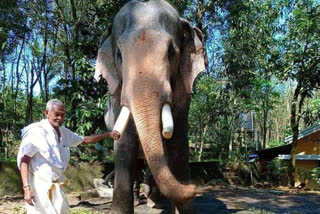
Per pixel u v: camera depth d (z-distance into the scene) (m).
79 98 9.33
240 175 11.34
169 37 4.32
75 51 9.77
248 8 11.47
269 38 11.90
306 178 10.98
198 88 16.48
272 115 27.19
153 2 4.72
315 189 10.69
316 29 10.27
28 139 3.46
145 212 6.50
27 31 11.52
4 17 10.97
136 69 3.99
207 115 16.72
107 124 6.18
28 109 14.30
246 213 6.52
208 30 13.79
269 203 7.70
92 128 9.34
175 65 4.45
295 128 11.37
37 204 3.44
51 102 3.64
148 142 3.62
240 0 10.86
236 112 17.08
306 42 10.51
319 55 10.41
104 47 4.92
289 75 10.86
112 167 9.23
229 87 15.28
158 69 4.04
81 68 9.38
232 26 12.18
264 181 11.66
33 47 14.24
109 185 8.27
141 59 4.05
